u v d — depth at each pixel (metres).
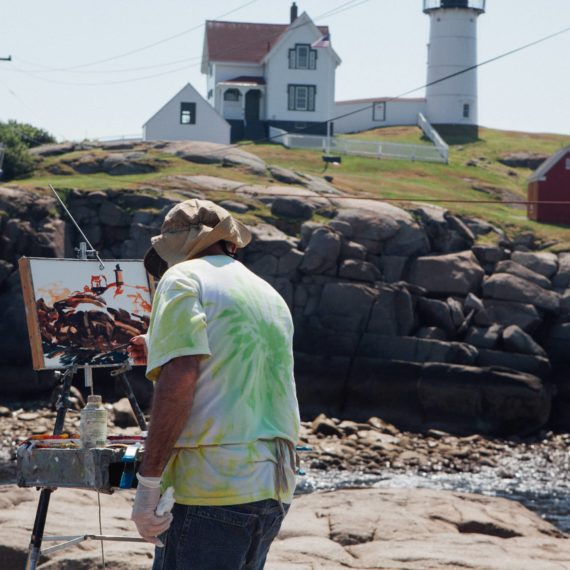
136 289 12.34
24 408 58.88
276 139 120.62
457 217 76.38
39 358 10.98
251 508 6.79
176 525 6.85
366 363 59.28
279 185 83.38
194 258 7.54
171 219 7.57
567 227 82.06
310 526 16.50
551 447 54.25
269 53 130.50
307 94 132.12
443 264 66.75
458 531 17.23
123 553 13.34
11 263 66.56
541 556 14.99
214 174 86.12
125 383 11.75
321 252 64.69
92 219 71.31
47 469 8.00
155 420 6.57
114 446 8.17
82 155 90.38
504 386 57.06
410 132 140.50
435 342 60.59
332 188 88.12
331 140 114.81
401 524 16.67
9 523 14.77
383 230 68.12
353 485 40.91
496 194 105.75
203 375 6.84
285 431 7.20
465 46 147.50
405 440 52.47
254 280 7.39
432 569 13.76
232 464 6.76
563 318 64.75
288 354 7.38
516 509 19.36
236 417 6.83
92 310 11.73
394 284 64.12
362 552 14.96
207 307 6.92
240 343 6.94
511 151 135.25
